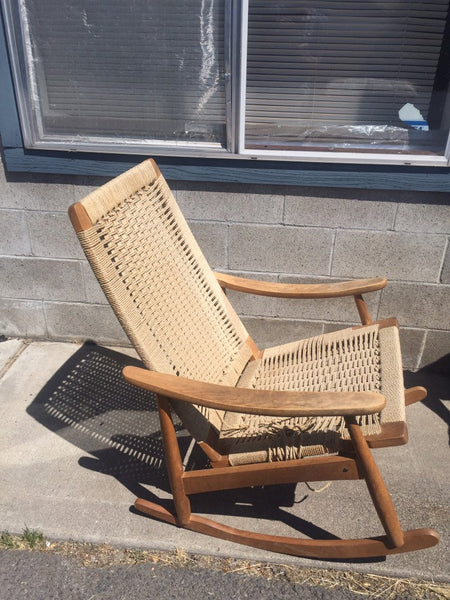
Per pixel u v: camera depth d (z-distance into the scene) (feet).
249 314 8.94
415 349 8.81
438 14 6.97
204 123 7.80
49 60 7.65
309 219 8.11
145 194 6.60
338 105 7.54
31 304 9.33
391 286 8.39
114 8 7.29
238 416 6.34
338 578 5.86
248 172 7.83
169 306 6.38
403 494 6.73
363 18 7.03
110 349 9.48
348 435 5.52
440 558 5.95
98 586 5.80
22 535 6.28
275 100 7.55
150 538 6.20
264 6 7.05
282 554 6.04
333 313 8.72
